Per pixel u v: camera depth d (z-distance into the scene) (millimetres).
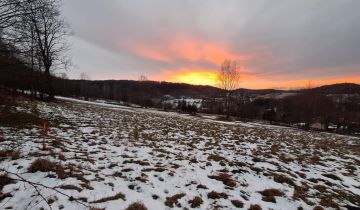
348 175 11070
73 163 7734
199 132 18922
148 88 139875
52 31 29969
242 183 8219
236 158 11453
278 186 8359
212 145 14016
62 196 5430
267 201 7137
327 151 16672
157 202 6180
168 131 17859
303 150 15844
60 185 5871
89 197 5695
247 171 9547
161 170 8414
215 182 8031
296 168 11094
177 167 9023
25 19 10969
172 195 6676
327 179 10086
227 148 13586
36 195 5293
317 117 53469
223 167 9750
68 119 18000
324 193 8352
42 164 6691
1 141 9312
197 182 7781
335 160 14008
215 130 21297
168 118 29984
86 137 12438
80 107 30250
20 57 12242
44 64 29531
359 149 21156
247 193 7480
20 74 14688
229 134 19391
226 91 49781
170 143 13414
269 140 18469
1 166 6570
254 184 8297
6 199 5109
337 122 55406
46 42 29469
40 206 4961
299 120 55125
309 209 6965
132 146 11547
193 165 9547
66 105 29797
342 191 8852
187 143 13875
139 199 6086
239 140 16719
